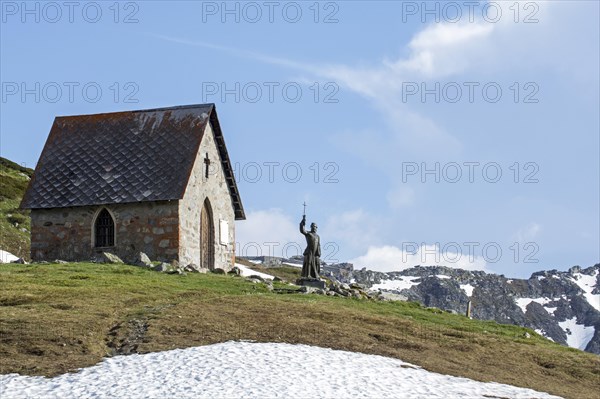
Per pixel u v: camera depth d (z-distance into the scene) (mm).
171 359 31703
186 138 61000
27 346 33125
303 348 34156
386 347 36438
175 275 51781
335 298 49062
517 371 36125
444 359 35938
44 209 59656
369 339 37281
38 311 38094
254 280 52469
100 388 28250
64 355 32406
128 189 58406
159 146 60906
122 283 46062
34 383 29047
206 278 51469
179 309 39531
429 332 40938
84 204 58375
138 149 61094
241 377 29406
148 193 57719
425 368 33500
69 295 41812
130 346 33938
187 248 58500
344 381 29812
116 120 63375
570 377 36719
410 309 50656
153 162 59906
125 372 30078
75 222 59281
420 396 29016
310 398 27562
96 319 37031
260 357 32188
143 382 28844
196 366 30703
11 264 53000
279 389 28219
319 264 55406
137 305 40938
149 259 56562
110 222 58875
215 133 63562
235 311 40031
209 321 37625
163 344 34062
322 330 37594
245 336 35656
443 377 32312
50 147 62812
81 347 33375
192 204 59375
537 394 31672
